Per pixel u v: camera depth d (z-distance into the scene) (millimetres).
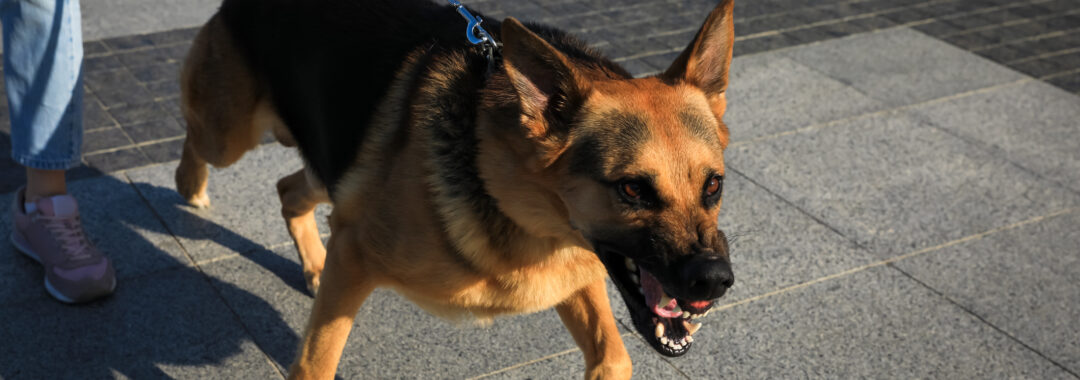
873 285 4234
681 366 3631
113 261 4051
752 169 5277
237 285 3984
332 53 3262
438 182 2730
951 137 5840
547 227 2721
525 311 3037
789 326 3906
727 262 2410
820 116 6027
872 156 5527
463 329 3795
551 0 7914
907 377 3633
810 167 5340
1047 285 4301
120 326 3645
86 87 5754
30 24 3535
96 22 6766
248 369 3484
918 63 7062
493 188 2684
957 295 4191
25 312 3660
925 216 4875
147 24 6828
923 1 8617
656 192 2449
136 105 5598
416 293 2996
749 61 6883
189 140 4230
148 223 4379
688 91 2705
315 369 3045
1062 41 7746
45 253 3740
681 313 2756
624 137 2479
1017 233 4754
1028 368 3719
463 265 2807
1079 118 6242
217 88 3770
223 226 4426
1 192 4535
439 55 2934
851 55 7137
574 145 2535
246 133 3875
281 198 3979
